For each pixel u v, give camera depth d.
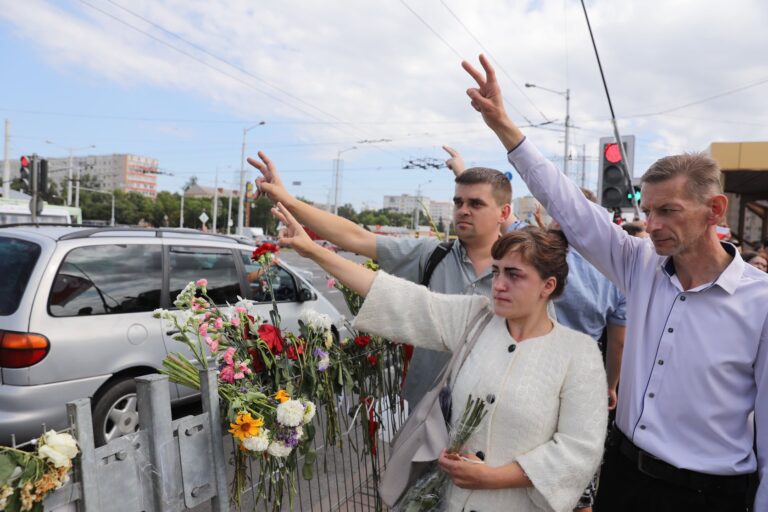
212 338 1.81
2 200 16.09
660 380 1.78
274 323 2.10
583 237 2.06
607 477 1.94
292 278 5.38
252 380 1.83
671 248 1.69
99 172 131.00
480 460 1.59
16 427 3.33
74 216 19.83
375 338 2.44
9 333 3.38
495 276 1.68
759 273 1.72
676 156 1.71
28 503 1.18
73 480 1.29
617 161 8.23
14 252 3.71
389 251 2.45
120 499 1.37
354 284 1.90
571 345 1.64
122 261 4.05
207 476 1.61
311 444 2.02
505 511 1.59
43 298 3.52
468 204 2.27
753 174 17.08
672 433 1.74
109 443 1.35
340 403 2.35
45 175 10.83
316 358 2.04
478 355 1.71
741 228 23.56
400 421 2.78
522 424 1.57
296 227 1.94
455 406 1.71
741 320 1.66
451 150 3.03
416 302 1.85
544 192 2.06
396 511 1.77
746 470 1.67
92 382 3.66
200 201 82.50
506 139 2.05
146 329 3.98
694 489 1.69
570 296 2.65
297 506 2.68
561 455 1.52
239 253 4.98
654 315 1.84
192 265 4.52
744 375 1.68
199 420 1.58
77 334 3.61
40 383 3.42
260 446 1.62
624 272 2.02
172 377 1.78
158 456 1.45
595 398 1.59
